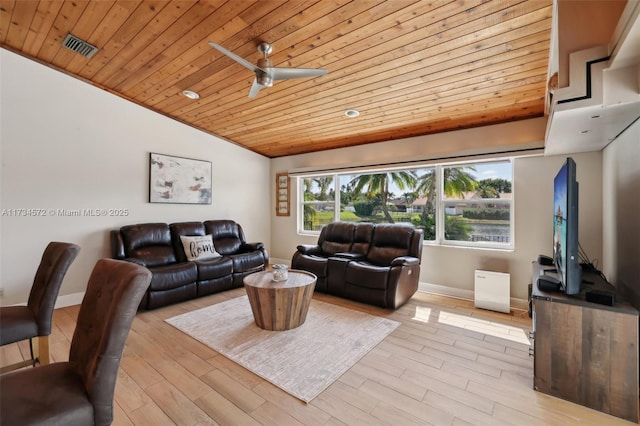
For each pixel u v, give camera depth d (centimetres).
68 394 110
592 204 300
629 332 166
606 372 171
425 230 430
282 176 594
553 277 218
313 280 304
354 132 436
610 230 265
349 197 514
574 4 164
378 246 409
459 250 386
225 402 179
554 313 184
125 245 369
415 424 161
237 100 373
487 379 203
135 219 411
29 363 178
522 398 183
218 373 210
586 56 162
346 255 395
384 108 351
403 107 345
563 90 167
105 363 111
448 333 275
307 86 318
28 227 327
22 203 323
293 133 466
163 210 442
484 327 289
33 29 271
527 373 210
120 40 273
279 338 264
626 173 219
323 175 534
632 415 165
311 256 425
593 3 160
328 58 262
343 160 505
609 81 157
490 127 365
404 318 312
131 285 116
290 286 281
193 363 224
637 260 200
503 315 321
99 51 294
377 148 464
